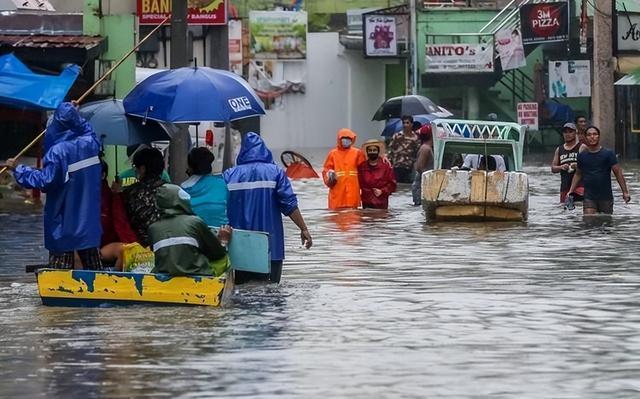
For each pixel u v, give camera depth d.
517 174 46.28
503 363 20.34
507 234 41.69
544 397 18.00
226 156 63.06
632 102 94.69
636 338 22.48
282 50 118.38
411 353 21.22
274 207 29.53
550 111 103.94
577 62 99.75
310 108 119.94
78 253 27.45
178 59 43.06
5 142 55.88
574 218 47.12
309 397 18.08
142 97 30.84
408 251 36.84
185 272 26.22
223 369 19.95
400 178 64.19
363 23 108.00
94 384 19.02
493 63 102.56
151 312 25.56
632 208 50.94
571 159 51.38
